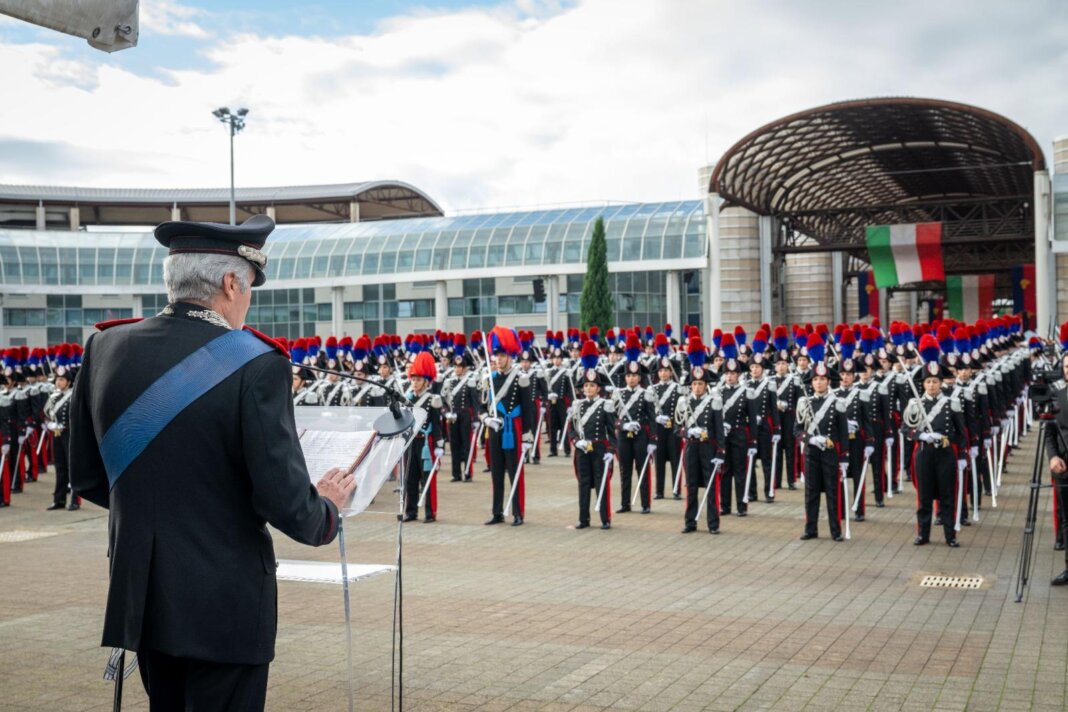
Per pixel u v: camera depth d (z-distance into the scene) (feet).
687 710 22.41
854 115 140.46
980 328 80.69
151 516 11.51
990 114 131.54
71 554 43.37
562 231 160.76
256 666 12.06
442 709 22.66
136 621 11.43
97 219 239.50
